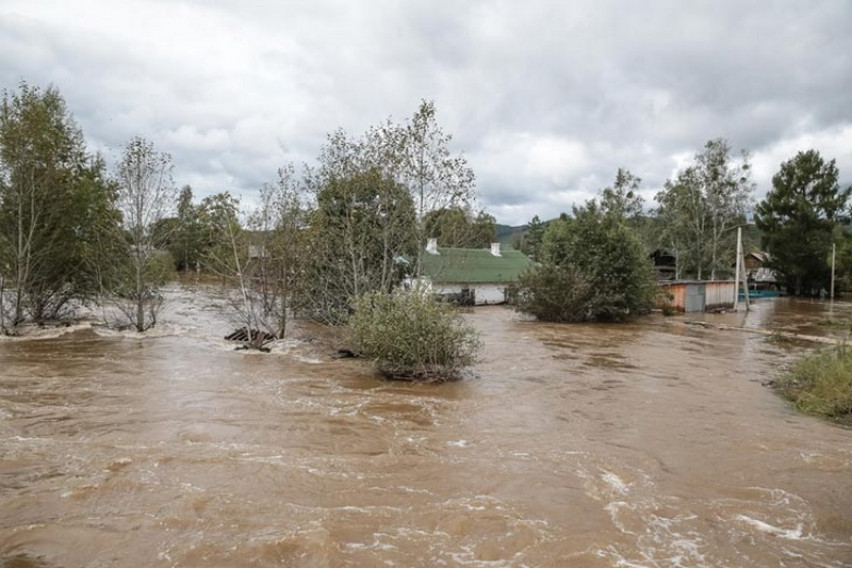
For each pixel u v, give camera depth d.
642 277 31.58
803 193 56.75
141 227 21.88
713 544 5.77
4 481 7.06
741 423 10.44
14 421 9.70
